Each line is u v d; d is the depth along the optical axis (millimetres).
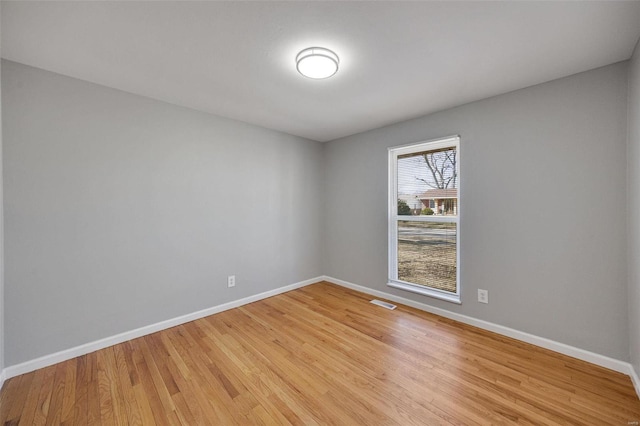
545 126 2232
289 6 1403
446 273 2951
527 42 1707
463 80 2205
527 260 2338
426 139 3010
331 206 4191
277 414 1568
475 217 2641
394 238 3451
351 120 3205
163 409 1605
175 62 1943
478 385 1796
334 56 1823
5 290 1871
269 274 3572
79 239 2180
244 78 2174
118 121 2369
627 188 1893
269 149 3559
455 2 1375
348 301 3389
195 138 2859
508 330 2445
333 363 2062
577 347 2102
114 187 2350
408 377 1889
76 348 2158
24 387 1785
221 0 1354
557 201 2184
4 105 1869
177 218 2734
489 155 2537
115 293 2359
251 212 3367
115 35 1633
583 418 1515
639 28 1560
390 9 1426
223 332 2574
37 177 1998
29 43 1703
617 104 1927
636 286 1741
